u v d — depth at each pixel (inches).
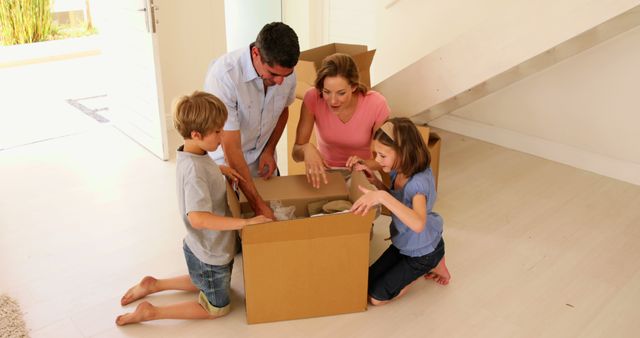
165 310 86.0
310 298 86.4
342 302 88.2
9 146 153.9
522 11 104.0
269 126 94.7
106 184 132.9
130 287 95.9
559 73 142.0
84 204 123.2
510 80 133.0
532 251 107.3
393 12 168.1
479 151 154.6
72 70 235.0
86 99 196.7
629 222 118.1
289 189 95.1
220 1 167.8
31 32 257.9
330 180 97.5
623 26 115.0
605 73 134.3
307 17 197.9
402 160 83.7
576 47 121.3
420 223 80.4
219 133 76.5
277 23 77.4
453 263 103.3
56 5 272.5
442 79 120.9
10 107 187.0
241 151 87.4
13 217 117.0
